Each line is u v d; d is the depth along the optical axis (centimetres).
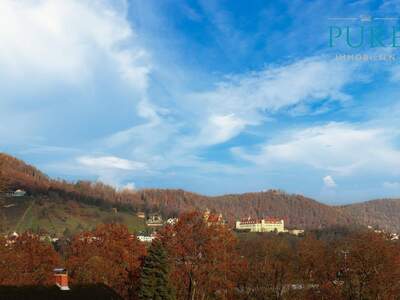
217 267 7494
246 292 7906
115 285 7831
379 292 6744
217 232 7631
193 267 7438
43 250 8219
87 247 8594
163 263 6888
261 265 7900
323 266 7900
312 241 10244
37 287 4134
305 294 7812
